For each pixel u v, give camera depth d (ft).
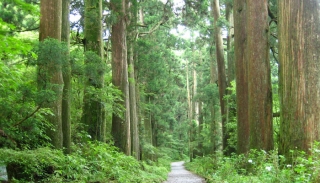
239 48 42.50
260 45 35.60
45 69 21.47
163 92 111.04
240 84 42.19
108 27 50.70
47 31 26.50
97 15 42.70
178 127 164.35
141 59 76.64
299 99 24.71
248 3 36.81
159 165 90.12
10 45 18.62
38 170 21.99
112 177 29.63
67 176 23.03
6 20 27.50
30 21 31.91
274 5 48.01
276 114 37.99
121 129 49.26
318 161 18.49
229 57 70.54
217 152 59.41
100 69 31.14
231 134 61.16
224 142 66.80
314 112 24.29
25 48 19.08
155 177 45.65
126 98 50.34
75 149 31.27
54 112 25.31
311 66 24.73
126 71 51.08
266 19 36.14
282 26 26.61
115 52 50.47
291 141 24.75
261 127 34.73
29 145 23.08
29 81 23.62
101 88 38.75
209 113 119.65
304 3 25.21
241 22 42.45
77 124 39.27
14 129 19.99
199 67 135.64
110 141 46.34
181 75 146.51
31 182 20.40
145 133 92.89
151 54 77.97
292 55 25.41
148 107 97.81
